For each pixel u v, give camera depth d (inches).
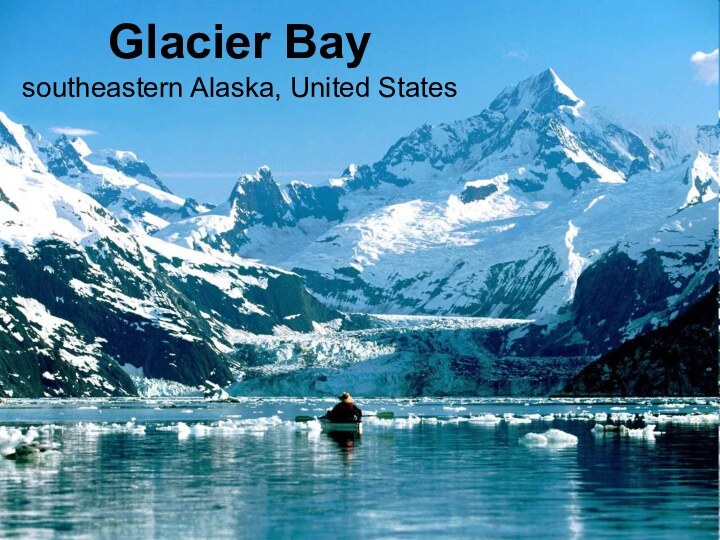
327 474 2070.6
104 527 1451.8
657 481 1907.0
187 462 2335.1
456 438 3184.1
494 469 2139.5
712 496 1711.4
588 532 1409.9
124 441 3112.7
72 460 2394.2
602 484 1868.8
